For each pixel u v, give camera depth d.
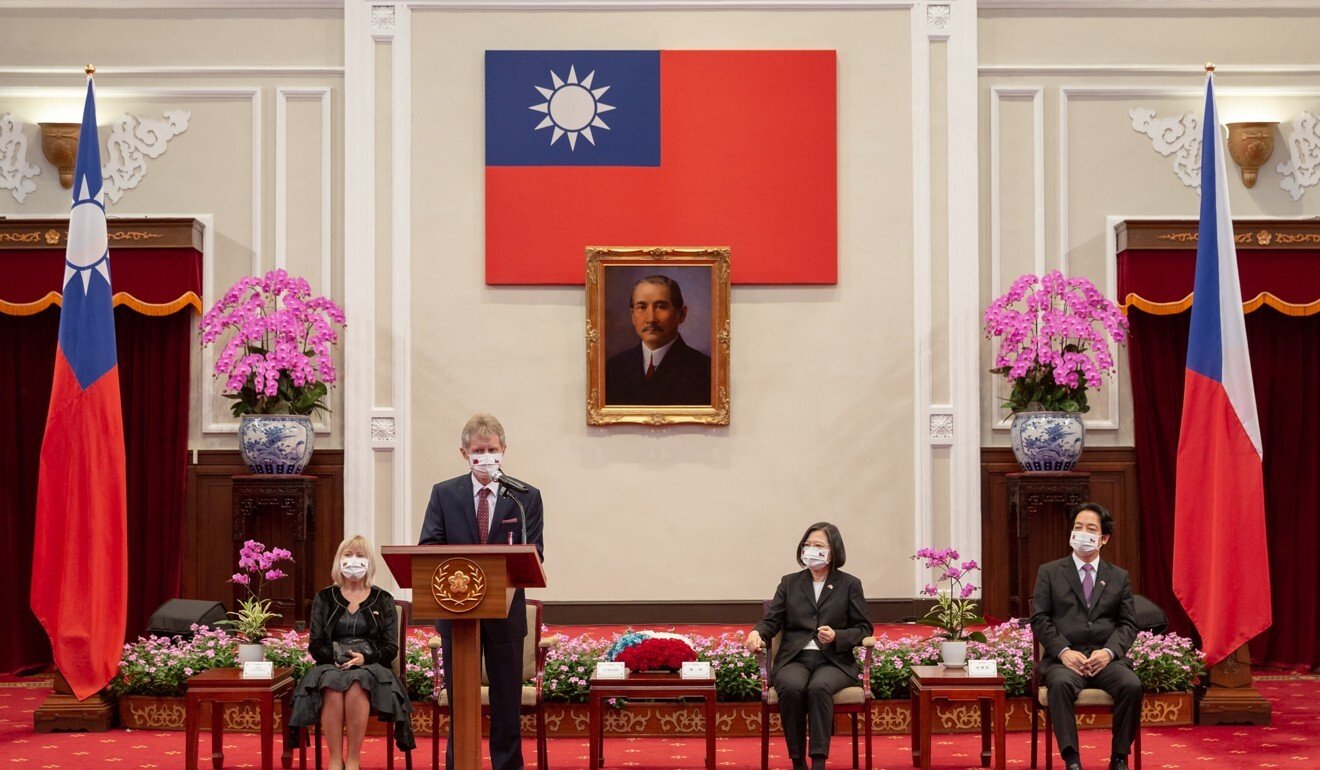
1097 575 5.75
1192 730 6.59
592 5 9.30
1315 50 9.43
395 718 5.36
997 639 6.73
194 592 9.07
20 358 9.04
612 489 9.18
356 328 9.15
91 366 6.48
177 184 9.27
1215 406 6.52
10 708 7.47
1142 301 9.03
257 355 8.69
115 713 6.77
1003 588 9.14
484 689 5.68
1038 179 9.36
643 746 6.39
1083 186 9.39
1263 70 9.40
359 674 5.35
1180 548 6.54
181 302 8.98
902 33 9.33
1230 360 6.52
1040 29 9.42
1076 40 9.42
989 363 9.31
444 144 9.27
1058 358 8.61
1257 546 6.41
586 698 6.55
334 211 9.29
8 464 8.98
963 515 9.10
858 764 5.93
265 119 9.31
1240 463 6.45
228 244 9.27
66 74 9.29
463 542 4.85
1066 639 5.67
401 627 5.82
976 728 6.63
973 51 9.27
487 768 5.81
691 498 9.18
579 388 9.22
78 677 6.33
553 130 9.26
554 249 9.23
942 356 9.21
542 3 9.30
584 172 9.25
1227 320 6.55
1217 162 6.68
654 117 9.27
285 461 8.67
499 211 9.22
